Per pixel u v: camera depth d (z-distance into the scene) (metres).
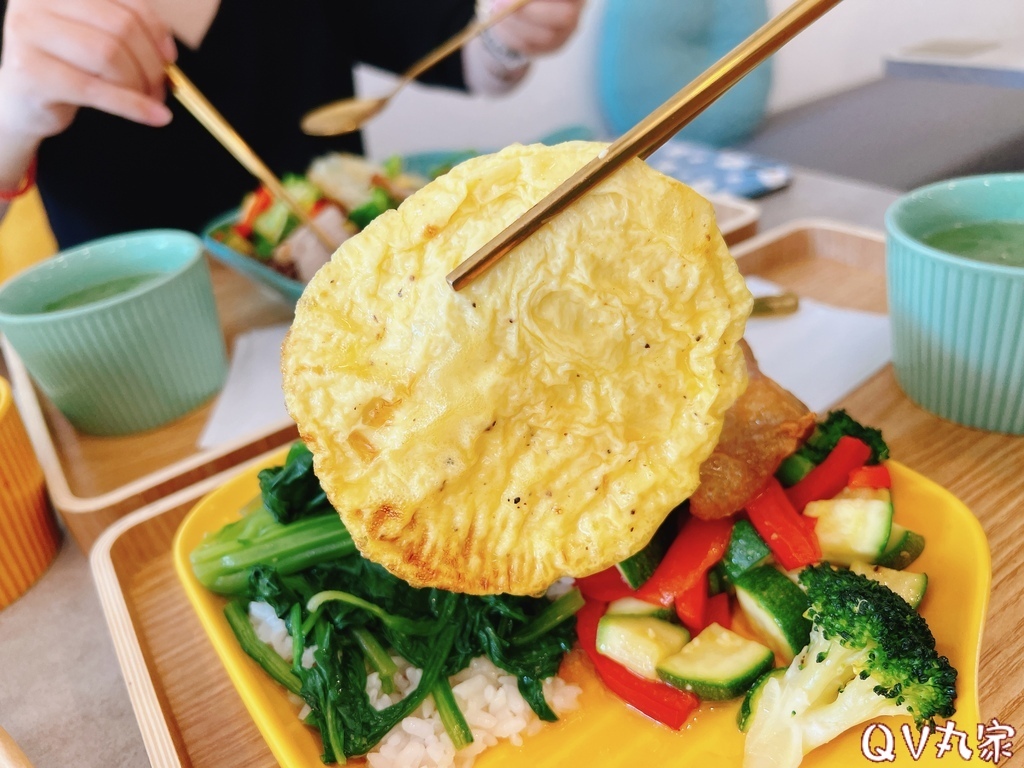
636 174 0.19
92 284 0.39
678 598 0.24
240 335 0.44
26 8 0.38
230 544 0.27
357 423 0.21
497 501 0.21
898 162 0.63
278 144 0.62
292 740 0.21
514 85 0.68
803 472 0.26
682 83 0.80
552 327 0.20
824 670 0.20
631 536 0.21
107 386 0.35
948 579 0.23
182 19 0.55
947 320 0.28
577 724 0.22
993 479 0.27
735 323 0.20
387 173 0.50
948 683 0.18
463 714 0.23
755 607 0.23
